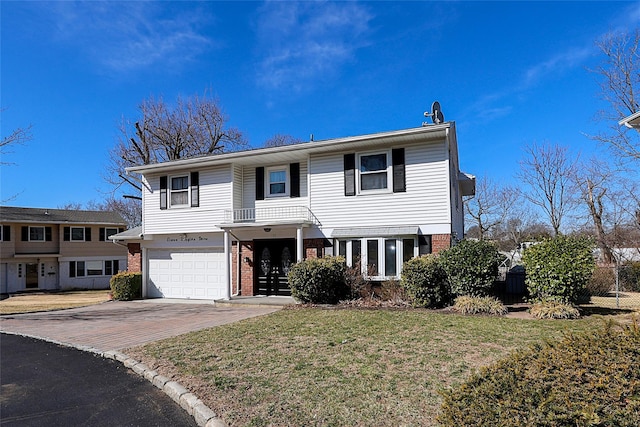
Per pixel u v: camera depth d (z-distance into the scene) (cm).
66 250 2916
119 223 3128
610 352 264
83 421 427
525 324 780
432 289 1030
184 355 638
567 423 203
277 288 1412
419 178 1201
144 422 418
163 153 2875
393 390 441
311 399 427
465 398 254
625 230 2197
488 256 1001
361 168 1277
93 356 696
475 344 624
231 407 419
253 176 1475
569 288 898
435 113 1391
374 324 811
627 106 1855
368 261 1230
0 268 2677
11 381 578
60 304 1733
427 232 1180
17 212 2855
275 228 1392
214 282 1523
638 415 204
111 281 1636
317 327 808
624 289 1622
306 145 1282
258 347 665
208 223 1488
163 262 1631
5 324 1120
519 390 237
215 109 3000
